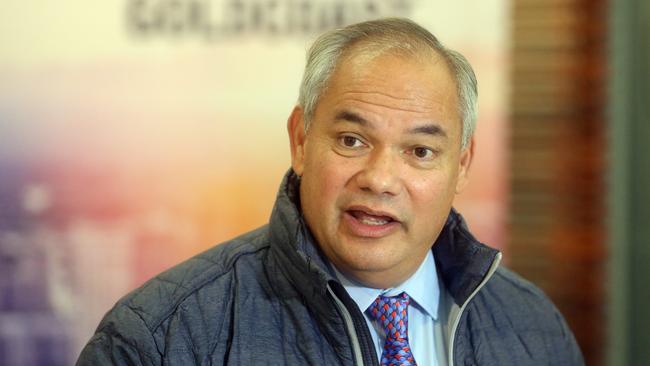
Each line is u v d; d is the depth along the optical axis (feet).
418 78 12.22
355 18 22.93
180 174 23.17
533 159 23.44
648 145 23.45
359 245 12.28
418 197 12.30
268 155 23.17
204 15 22.97
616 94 23.41
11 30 22.66
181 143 23.13
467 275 13.37
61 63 22.80
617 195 23.67
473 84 13.19
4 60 22.67
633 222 23.77
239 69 23.04
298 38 22.99
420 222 12.43
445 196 12.71
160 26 22.95
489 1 23.12
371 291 13.17
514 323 14.43
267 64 23.03
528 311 14.76
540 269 23.70
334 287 12.10
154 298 12.71
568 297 23.85
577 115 23.40
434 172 12.44
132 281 23.34
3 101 22.71
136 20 22.91
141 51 22.95
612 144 23.53
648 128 23.41
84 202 23.12
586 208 23.62
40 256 23.20
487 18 23.13
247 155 23.17
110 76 22.93
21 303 23.25
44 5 22.71
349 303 12.12
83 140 22.99
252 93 23.09
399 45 12.41
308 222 12.87
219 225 23.30
